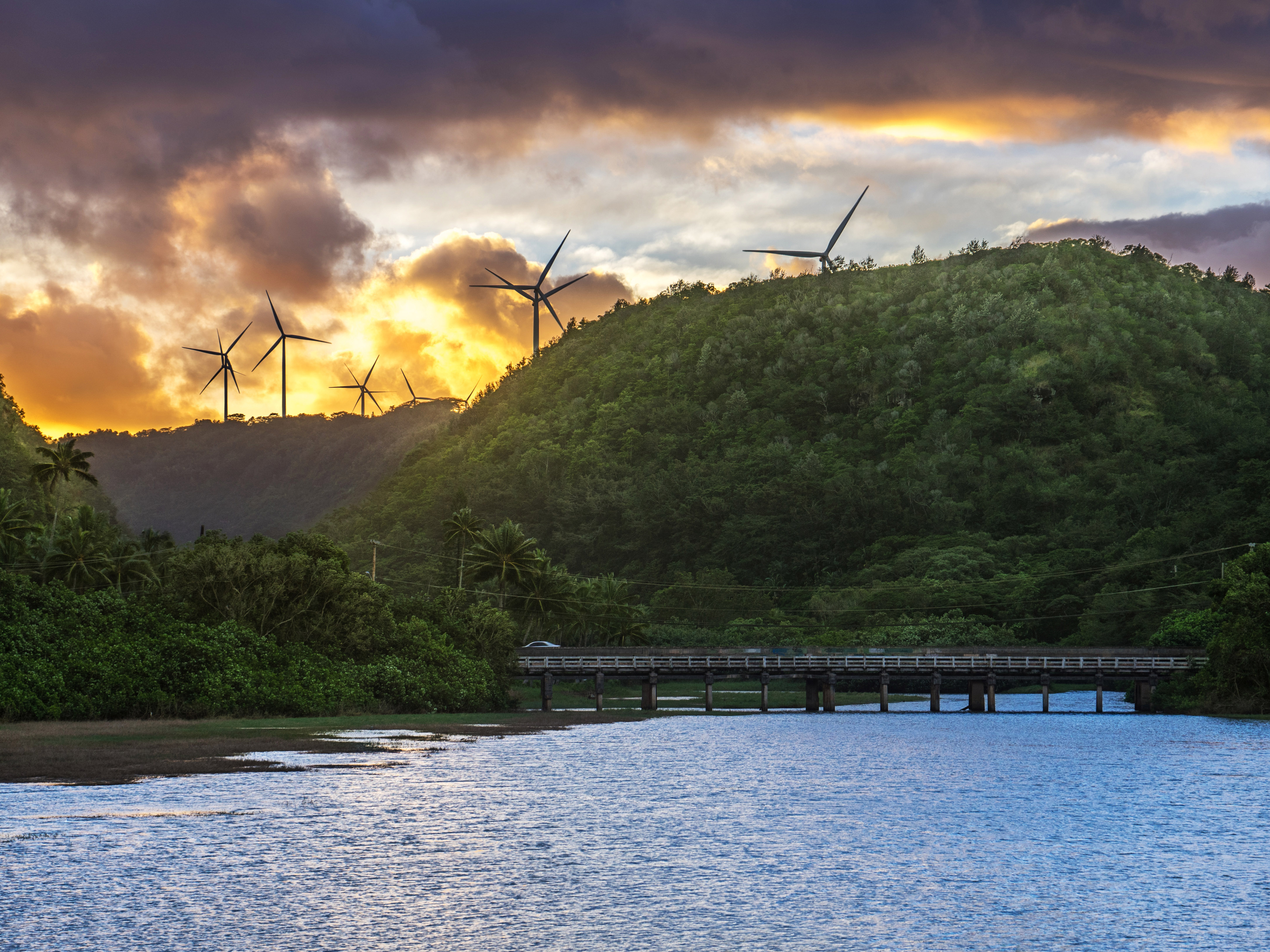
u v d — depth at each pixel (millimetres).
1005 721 105125
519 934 29844
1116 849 40844
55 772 53781
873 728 96312
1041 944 29609
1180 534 197250
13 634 79500
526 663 119812
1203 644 122812
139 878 34375
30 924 29812
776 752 73625
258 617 98250
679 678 123688
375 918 31000
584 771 61344
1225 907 33094
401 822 44219
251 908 31641
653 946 29062
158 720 80688
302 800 48219
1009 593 198000
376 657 104250
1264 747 78000
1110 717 110250
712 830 43906
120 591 107562
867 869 37469
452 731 85312
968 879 36281
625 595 179125
